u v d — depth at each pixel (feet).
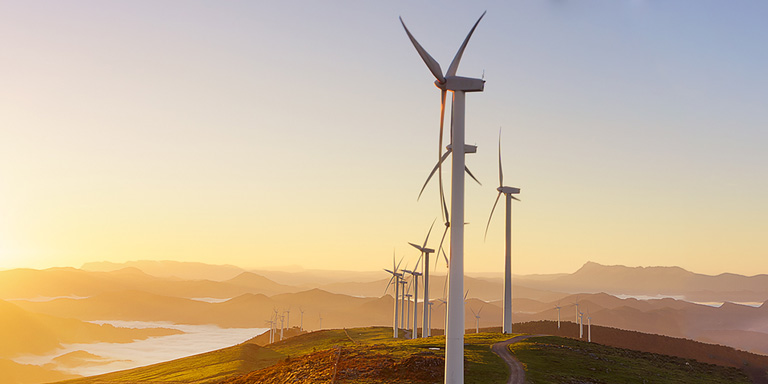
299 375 321.93
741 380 364.99
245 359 579.48
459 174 191.31
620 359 368.27
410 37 189.67
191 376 511.40
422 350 345.51
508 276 465.06
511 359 326.24
